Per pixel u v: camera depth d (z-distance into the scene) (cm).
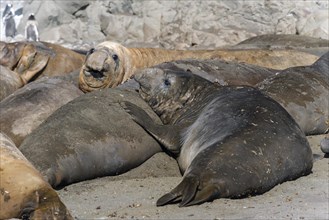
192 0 7731
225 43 7338
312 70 3531
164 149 2986
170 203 2244
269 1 7488
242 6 7538
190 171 2302
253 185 2333
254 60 4272
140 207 2247
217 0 7631
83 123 2780
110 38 8025
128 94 3125
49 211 1914
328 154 2981
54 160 2584
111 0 8131
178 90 3091
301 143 2584
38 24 8356
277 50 4428
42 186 1958
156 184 2608
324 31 6950
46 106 3189
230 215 2106
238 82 3669
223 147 2386
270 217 2072
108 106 2927
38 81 3425
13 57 4119
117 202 2342
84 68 3691
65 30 8188
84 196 2458
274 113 2617
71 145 2670
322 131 3406
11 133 3047
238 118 2577
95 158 2727
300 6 7375
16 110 3128
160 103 3109
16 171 1988
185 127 2858
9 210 1942
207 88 3062
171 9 7781
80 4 8288
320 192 2395
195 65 3641
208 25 7512
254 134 2467
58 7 8344
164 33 7669
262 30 7375
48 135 2680
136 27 7900
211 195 2239
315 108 3350
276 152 2461
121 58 3838
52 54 4272
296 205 2220
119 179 2792
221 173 2288
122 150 2819
